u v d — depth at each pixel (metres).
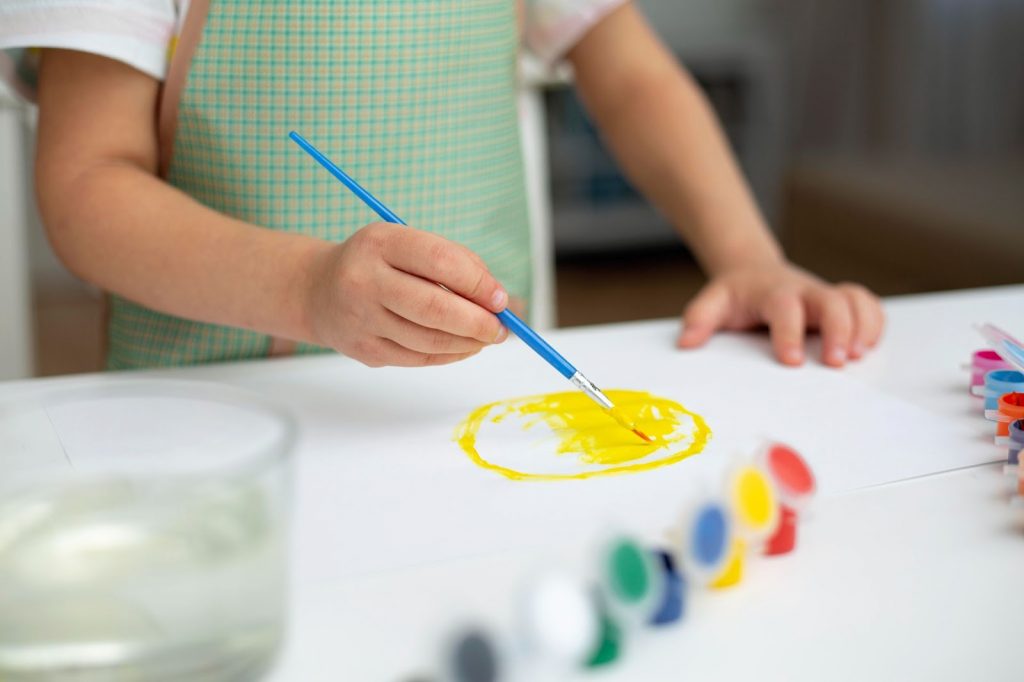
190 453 0.36
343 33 0.71
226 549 0.32
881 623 0.38
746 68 2.68
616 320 2.31
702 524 0.38
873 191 2.16
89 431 0.37
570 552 0.43
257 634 0.34
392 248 0.55
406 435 0.56
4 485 0.32
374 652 0.37
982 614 0.39
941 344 0.71
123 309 0.79
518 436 0.56
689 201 0.87
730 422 0.58
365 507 0.48
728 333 0.75
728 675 0.35
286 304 0.61
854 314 0.71
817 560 0.42
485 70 0.78
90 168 0.70
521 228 0.86
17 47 0.68
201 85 0.72
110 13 0.68
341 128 0.73
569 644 0.33
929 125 2.89
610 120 0.94
